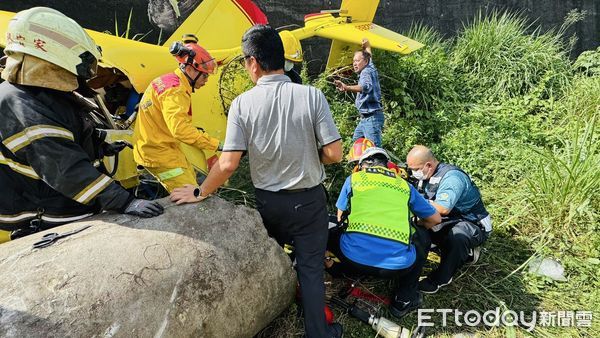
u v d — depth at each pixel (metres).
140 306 1.79
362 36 5.27
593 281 3.04
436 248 3.25
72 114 2.08
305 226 2.29
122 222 2.11
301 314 2.67
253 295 2.19
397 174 2.85
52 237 1.97
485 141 4.82
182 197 2.30
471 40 6.75
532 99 6.06
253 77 2.19
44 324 1.59
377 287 3.01
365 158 2.87
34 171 2.05
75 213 2.30
